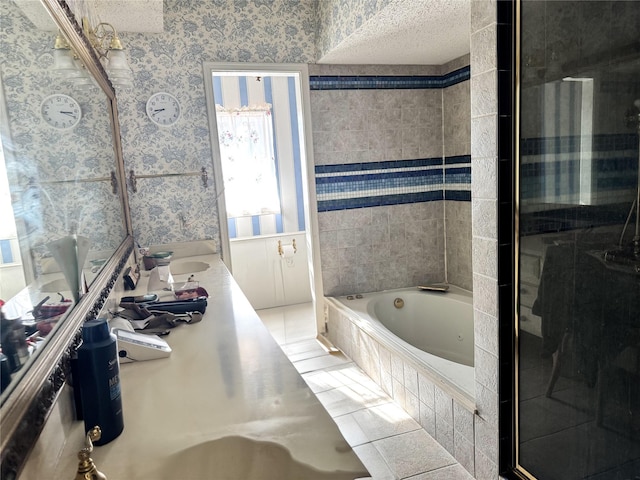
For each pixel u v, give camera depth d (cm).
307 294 488
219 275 254
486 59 159
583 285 143
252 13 327
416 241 388
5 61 89
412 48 311
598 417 144
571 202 143
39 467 76
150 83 311
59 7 130
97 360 87
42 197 104
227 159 451
